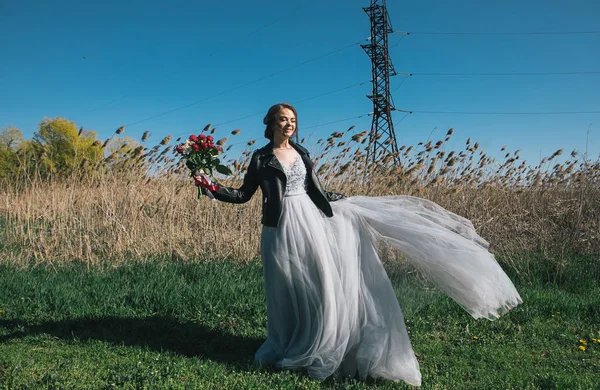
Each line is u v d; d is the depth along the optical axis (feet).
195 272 22.68
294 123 13.66
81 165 31.42
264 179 13.25
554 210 30.55
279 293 12.94
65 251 25.05
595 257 26.18
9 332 15.89
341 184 30.63
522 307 19.43
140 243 26.37
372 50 115.75
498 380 12.69
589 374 13.48
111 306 18.42
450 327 17.56
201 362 13.17
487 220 29.27
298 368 12.46
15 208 32.01
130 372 11.97
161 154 30.83
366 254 13.38
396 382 12.40
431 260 13.39
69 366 12.40
